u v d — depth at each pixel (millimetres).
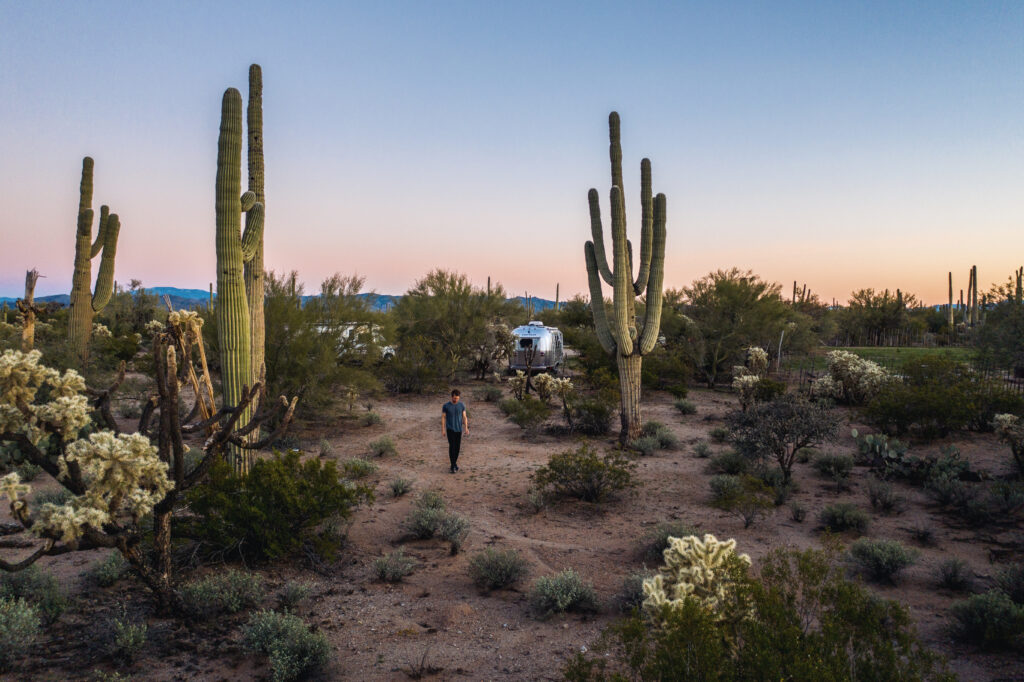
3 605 4469
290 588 5406
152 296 37594
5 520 7223
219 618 5059
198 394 6367
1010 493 8289
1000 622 4695
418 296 25688
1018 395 13672
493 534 7617
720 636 3328
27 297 12875
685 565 4043
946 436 13047
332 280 16875
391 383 21531
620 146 13102
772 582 3754
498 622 5238
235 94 8516
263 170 9766
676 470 11133
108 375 13555
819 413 9914
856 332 44594
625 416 13133
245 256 8898
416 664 4418
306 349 13633
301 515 6312
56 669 4105
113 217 14867
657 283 12898
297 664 4125
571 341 28844
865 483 10094
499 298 25703
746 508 7867
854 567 6242
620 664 4332
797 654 2902
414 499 9094
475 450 12789
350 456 11906
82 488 4203
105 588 5500
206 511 6109
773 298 23656
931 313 52969
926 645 4797
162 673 4148
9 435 3982
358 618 5250
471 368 25828
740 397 17125
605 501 9109
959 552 6859
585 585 5621
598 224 13398
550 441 13828
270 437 5262
